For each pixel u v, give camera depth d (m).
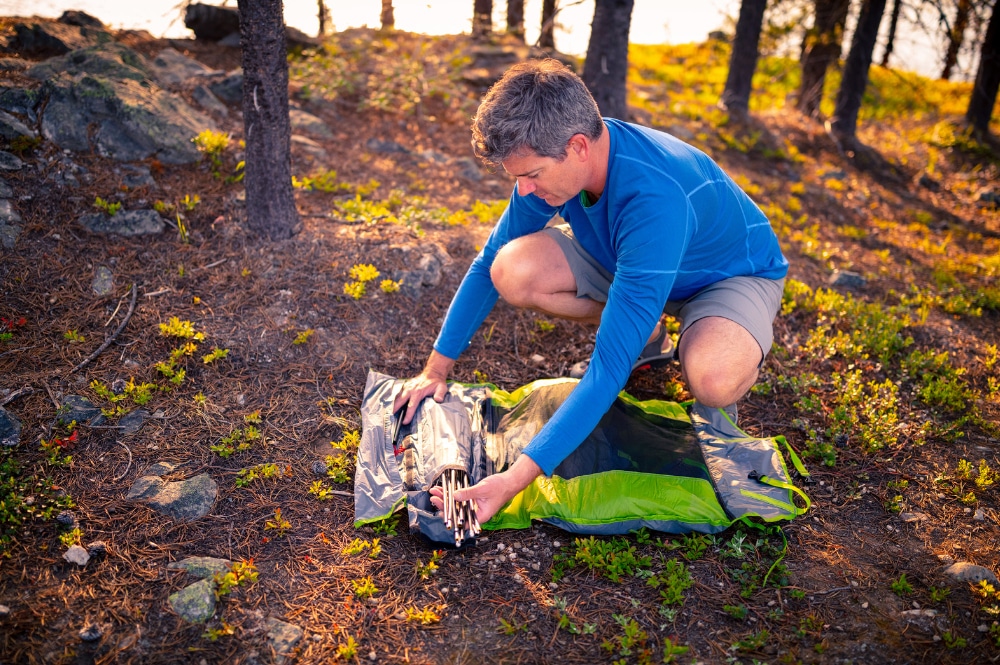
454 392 3.37
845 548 2.79
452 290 4.20
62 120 4.47
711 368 2.76
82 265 3.84
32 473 2.78
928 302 5.02
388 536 2.72
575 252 3.03
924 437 3.46
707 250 2.71
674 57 15.05
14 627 2.24
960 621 2.47
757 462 3.02
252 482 2.91
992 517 2.97
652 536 2.81
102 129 4.53
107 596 2.37
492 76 8.73
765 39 9.59
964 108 13.41
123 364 3.36
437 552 2.64
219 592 2.42
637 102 9.95
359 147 6.19
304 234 4.29
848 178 8.80
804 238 6.15
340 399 3.40
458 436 2.94
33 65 5.21
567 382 3.29
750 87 10.02
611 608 2.49
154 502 2.74
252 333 3.64
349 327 3.80
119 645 2.23
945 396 3.73
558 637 2.38
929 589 2.61
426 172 6.00
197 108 5.61
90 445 2.95
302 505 2.84
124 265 3.90
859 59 9.62
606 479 2.86
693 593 2.56
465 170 6.15
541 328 4.04
